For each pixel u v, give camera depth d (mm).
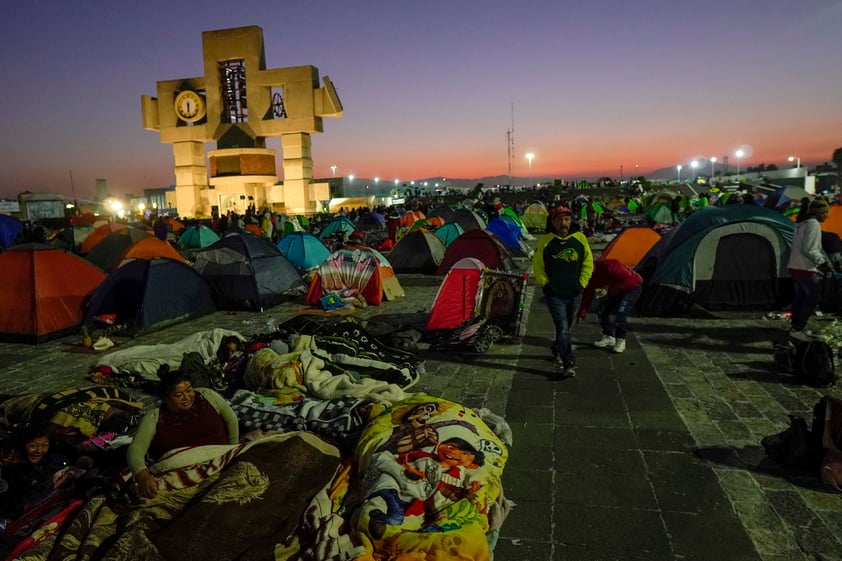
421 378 6078
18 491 3609
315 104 38875
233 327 9211
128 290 9219
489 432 3914
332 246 18312
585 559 2998
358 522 2943
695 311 8711
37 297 8430
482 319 7551
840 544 3039
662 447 4250
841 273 8172
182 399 3467
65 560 2820
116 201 47031
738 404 5031
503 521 3342
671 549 3055
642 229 12469
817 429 3781
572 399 5301
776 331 7453
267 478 3291
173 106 40031
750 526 3229
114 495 3285
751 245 8492
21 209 46469
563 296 5789
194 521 2941
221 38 38719
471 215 19781
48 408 4445
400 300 10867
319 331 6602
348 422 4188
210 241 19984
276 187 41250
